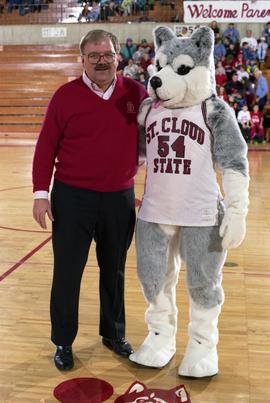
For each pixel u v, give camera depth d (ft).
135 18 55.77
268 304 11.25
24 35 56.70
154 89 7.96
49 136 8.42
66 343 8.73
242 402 7.66
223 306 11.10
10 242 15.81
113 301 9.05
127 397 7.73
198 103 8.06
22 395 7.80
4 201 21.44
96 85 8.20
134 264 13.93
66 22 56.59
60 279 8.64
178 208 8.16
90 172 8.35
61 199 8.47
